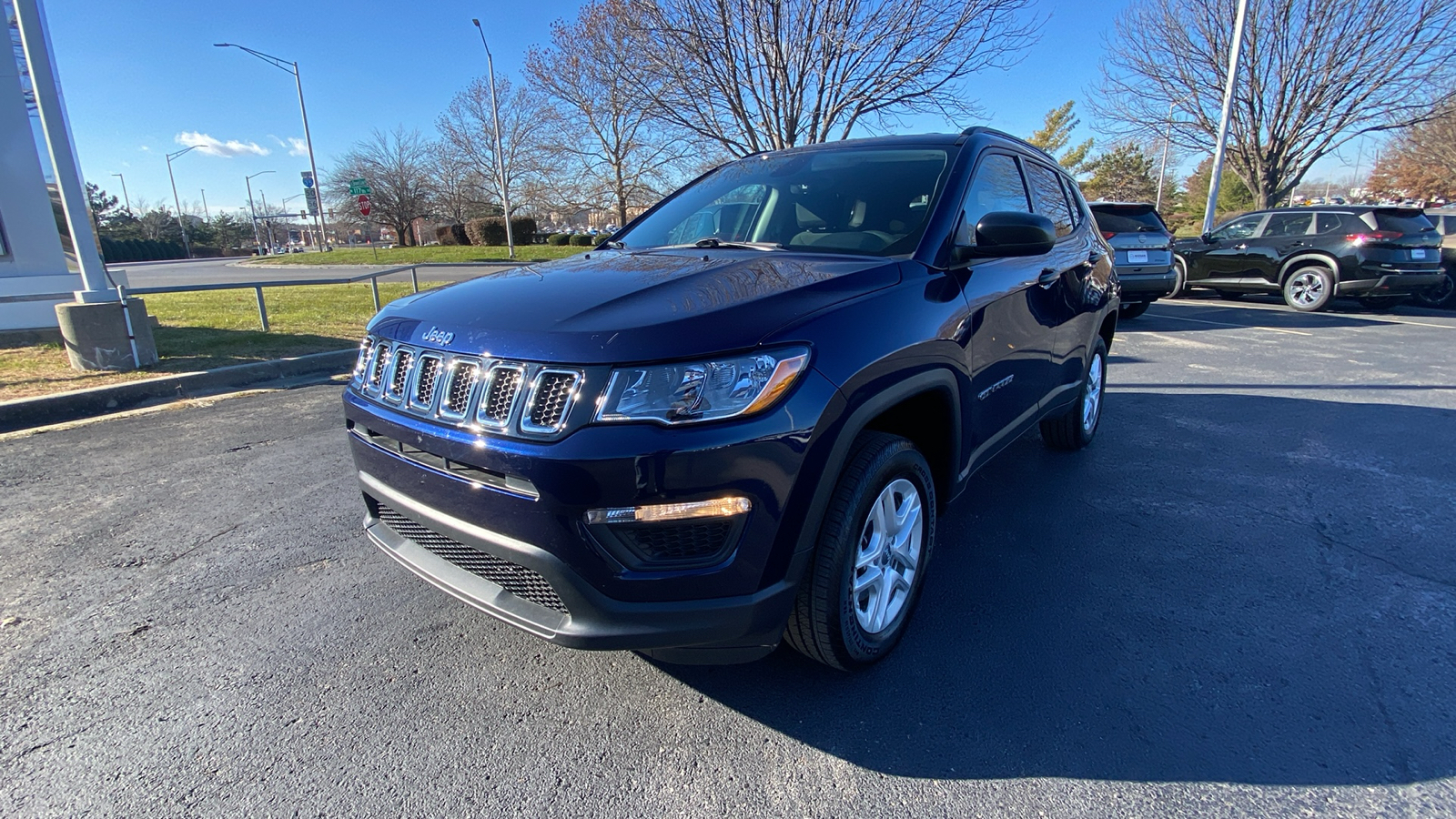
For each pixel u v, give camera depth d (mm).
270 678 2453
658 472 1825
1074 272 3955
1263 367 7473
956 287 2699
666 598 1917
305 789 1974
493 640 2674
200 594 3000
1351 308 12727
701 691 2377
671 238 3383
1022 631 2688
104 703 2330
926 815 1864
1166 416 5605
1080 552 3301
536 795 1949
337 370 7781
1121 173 55594
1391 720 2186
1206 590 2969
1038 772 2006
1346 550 3309
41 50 6414
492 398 1983
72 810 1902
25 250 9172
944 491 2818
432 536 2283
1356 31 18281
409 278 22516
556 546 1887
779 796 1937
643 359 1849
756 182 3494
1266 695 2307
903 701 2311
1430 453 4648
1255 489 4066
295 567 3234
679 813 1885
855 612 2295
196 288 8008
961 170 3037
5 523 3713
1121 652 2543
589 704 2314
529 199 41094
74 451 4887
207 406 6203
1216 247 13211
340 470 4484
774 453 1916
